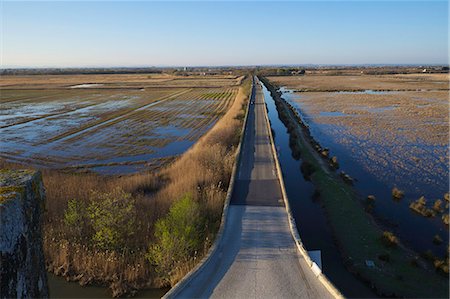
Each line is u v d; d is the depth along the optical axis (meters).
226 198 17.64
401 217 19.11
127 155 31.00
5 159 29.58
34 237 4.95
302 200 21.61
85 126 43.66
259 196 18.56
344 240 16.22
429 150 32.09
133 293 12.27
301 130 40.78
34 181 5.18
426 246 16.11
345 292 12.79
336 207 19.61
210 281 11.02
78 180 22.23
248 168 23.80
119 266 13.31
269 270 11.66
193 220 14.70
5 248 4.07
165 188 21.47
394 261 14.51
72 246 14.45
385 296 12.52
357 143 35.28
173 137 38.19
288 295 10.26
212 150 26.67
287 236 14.11
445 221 18.28
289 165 28.98
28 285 4.63
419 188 23.22
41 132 40.09
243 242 13.62
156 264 13.34
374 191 22.95
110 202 15.16
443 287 12.92
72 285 12.75
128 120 48.34
